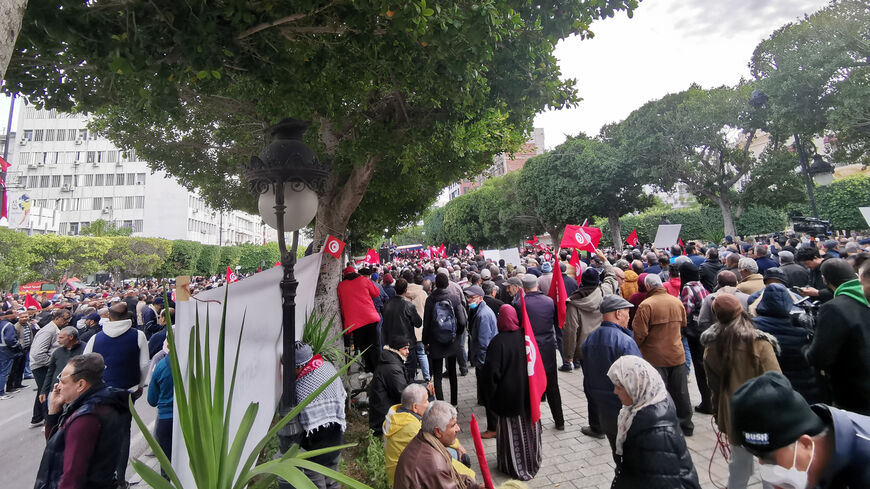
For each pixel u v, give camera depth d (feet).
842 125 57.67
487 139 19.51
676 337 13.93
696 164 82.79
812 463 3.86
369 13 10.00
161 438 12.78
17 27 5.47
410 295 24.81
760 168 78.02
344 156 19.24
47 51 9.20
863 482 3.72
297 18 9.69
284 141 9.93
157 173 208.13
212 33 9.08
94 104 13.30
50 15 7.98
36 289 79.87
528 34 13.11
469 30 9.99
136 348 15.26
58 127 207.41
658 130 84.94
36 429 22.89
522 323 13.12
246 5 9.05
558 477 12.84
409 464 7.82
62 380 8.91
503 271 36.40
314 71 12.55
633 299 18.95
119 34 8.84
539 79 14.44
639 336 14.08
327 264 20.34
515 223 132.57
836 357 8.57
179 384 5.59
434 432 8.19
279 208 9.54
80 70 11.73
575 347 16.75
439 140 16.47
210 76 10.55
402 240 297.74
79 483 8.27
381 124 16.65
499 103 15.72
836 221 86.48
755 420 3.95
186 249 158.40
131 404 5.37
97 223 162.20
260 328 9.75
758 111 72.23
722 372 9.82
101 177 206.49
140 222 205.98
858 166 109.29
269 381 9.80
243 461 8.95
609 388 10.68
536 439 12.78
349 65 12.76
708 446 13.58
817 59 58.13
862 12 55.01
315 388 10.34
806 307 12.42
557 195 105.09
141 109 13.82
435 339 19.24
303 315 12.55
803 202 83.10
